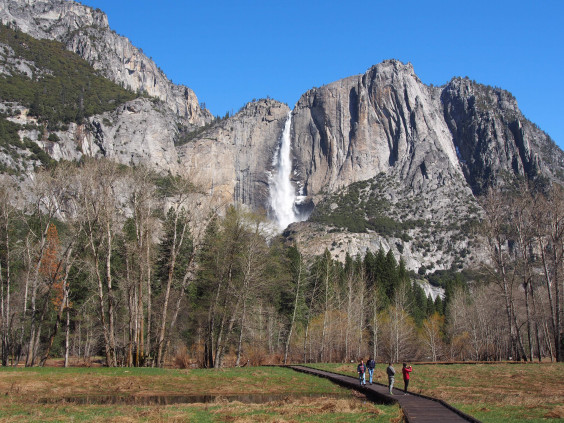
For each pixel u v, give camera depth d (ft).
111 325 138.82
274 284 174.60
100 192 136.46
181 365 173.27
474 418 66.39
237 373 135.03
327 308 225.97
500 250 182.91
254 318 189.37
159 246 173.47
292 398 98.22
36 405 89.66
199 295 191.83
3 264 171.63
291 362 223.51
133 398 103.71
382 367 155.53
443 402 82.07
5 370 122.11
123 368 132.16
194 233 163.84
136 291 146.82
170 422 73.05
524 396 94.02
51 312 189.37
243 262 157.58
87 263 139.23
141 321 145.79
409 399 88.07
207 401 101.24
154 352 144.87
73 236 142.82
